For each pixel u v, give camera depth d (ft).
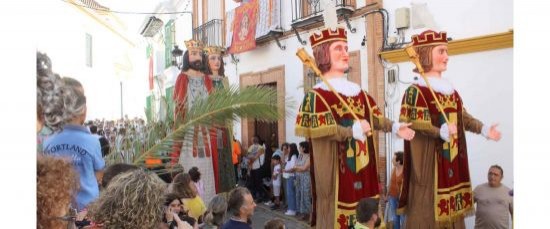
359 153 15.98
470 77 20.26
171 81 45.42
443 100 17.39
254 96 13.55
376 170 16.65
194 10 44.86
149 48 57.31
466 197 18.01
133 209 6.52
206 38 41.45
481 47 19.66
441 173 17.25
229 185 22.93
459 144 17.93
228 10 38.86
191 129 13.53
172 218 10.61
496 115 19.45
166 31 50.34
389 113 23.48
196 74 22.48
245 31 34.45
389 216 22.09
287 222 24.75
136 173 7.07
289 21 30.76
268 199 30.73
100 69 37.83
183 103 13.75
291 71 30.76
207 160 21.71
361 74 25.25
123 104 45.14
